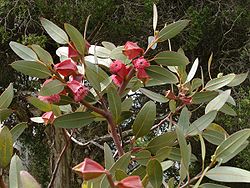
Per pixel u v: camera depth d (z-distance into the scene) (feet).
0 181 2.06
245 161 11.65
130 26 12.42
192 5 13.11
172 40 12.57
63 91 2.61
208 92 3.33
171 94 3.46
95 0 11.88
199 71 13.58
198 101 3.37
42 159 16.66
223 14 12.98
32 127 15.57
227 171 2.31
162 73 2.82
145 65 2.73
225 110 3.55
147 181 2.31
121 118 2.64
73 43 2.65
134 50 2.78
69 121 2.64
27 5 12.09
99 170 1.98
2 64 13.98
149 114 2.65
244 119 12.03
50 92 2.51
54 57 12.62
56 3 12.05
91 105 2.59
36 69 2.61
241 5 13.24
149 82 3.11
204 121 2.81
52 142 13.62
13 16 12.59
